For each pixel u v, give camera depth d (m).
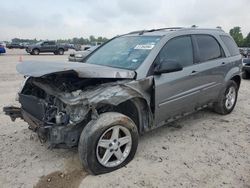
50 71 3.22
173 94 4.29
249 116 5.98
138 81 3.76
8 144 4.36
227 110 5.93
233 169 3.68
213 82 5.21
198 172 3.60
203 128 5.16
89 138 3.29
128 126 3.62
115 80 3.71
